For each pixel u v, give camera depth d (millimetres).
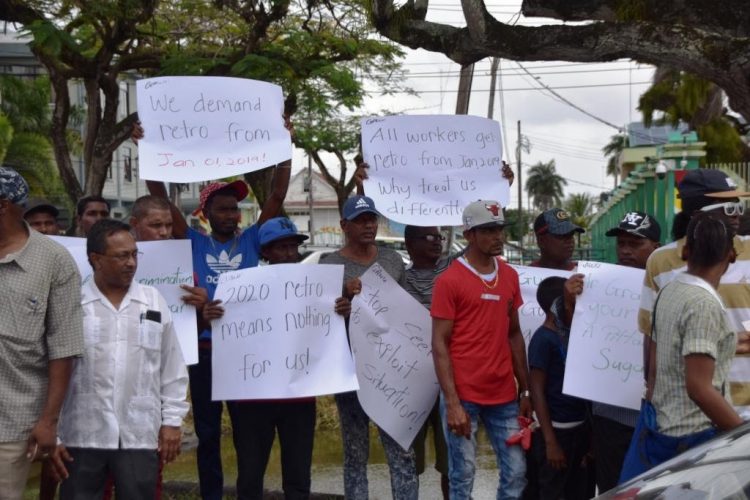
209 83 5828
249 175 16094
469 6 6391
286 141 5906
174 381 4863
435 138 6250
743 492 2914
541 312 6184
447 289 5281
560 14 6438
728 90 6035
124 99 30469
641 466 4410
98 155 12586
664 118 27547
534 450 5566
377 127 6207
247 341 5473
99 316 4656
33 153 25156
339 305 5539
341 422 5934
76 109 26781
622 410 5254
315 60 13086
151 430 4719
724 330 4031
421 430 6332
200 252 6008
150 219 5645
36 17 11422
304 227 70438
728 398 4301
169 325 4855
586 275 5320
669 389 4195
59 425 4695
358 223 5840
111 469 4668
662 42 5988
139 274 5434
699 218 4160
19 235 4512
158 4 12688
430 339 5781
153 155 5695
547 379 5453
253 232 6191
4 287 4422
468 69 14609
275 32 13242
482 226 5219
